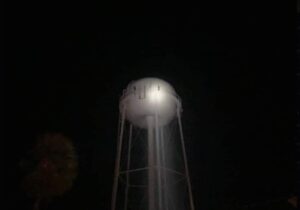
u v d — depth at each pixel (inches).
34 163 1243.8
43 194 1245.1
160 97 1101.7
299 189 874.1
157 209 1090.7
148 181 1101.7
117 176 1151.6
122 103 1125.7
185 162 1172.5
